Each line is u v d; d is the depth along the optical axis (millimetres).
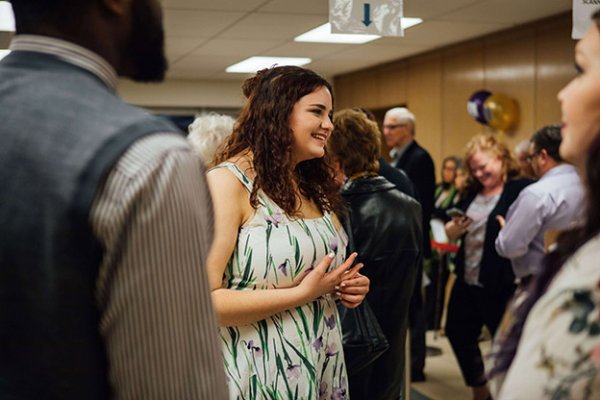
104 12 815
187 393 776
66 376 750
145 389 765
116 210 715
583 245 744
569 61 5543
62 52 802
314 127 1673
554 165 2961
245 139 1688
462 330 3645
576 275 707
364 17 2637
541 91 5906
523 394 701
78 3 795
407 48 7230
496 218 3377
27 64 802
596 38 762
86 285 736
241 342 1563
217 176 1606
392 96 8453
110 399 792
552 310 706
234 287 1588
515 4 5074
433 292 5125
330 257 1638
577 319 681
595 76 748
